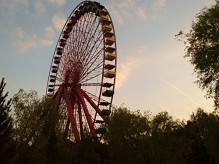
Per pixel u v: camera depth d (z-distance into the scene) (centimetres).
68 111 6556
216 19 2745
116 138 5281
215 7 2825
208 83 2770
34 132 4941
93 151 5775
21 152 4506
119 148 5228
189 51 2838
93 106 6675
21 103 5125
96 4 7150
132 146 5219
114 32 6750
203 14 2834
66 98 6869
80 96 6756
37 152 4738
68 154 5294
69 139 5969
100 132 5962
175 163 5084
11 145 2611
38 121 5078
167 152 5047
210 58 2683
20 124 4953
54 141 4944
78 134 6197
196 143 5950
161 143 5084
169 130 5194
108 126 5578
